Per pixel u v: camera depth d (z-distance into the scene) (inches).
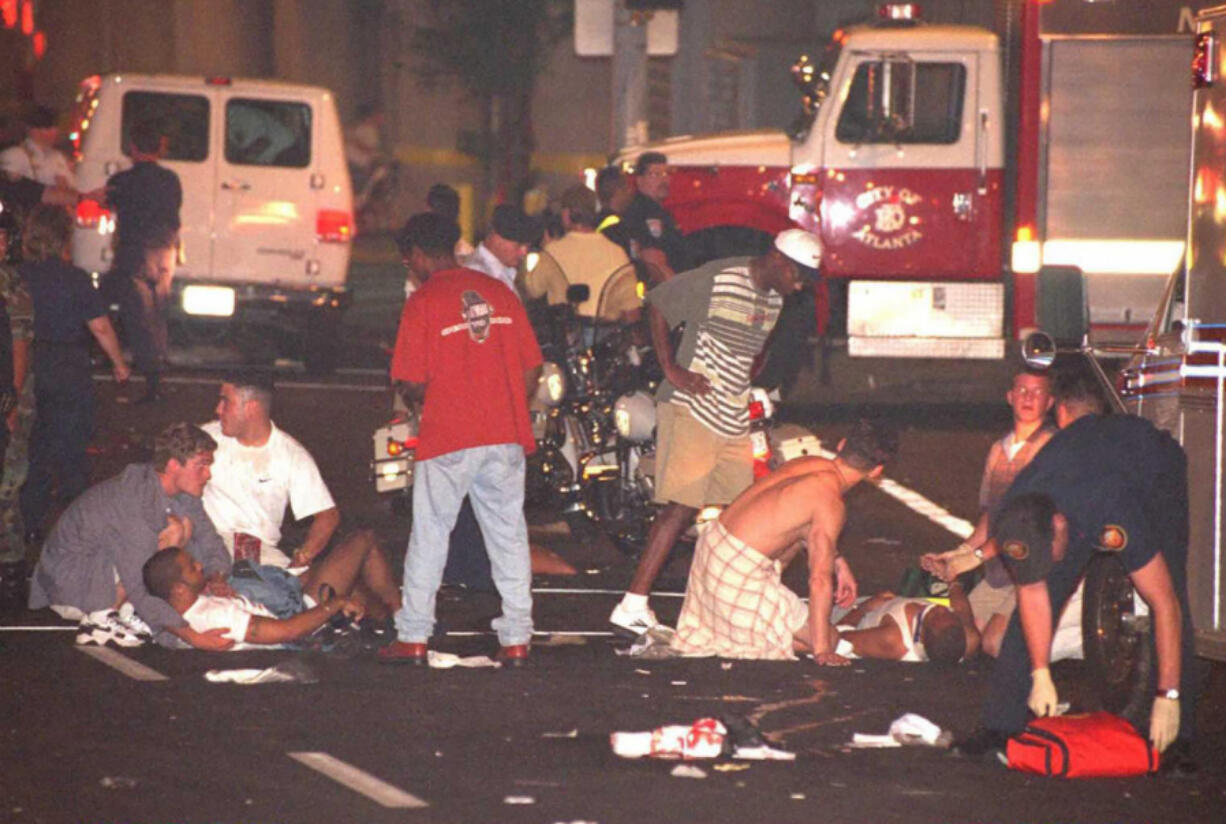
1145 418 904.3
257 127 2171.5
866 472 983.0
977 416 1975.9
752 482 1098.7
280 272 2176.4
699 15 3745.1
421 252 988.6
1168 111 1856.5
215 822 690.2
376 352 2474.2
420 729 827.4
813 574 971.9
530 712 862.5
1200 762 816.9
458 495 951.0
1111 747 784.9
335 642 986.1
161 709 852.6
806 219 1900.8
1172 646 789.2
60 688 887.1
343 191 2178.9
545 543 1346.0
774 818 709.3
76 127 2226.9
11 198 1834.4
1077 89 1862.7
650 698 894.4
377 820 695.7
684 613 1013.2
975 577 1082.7
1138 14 1847.9
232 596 969.5
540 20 4067.4
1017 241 1876.2
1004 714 806.5
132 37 4281.5
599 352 1295.5
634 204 1530.5
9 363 1057.5
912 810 725.9
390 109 4670.3
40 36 4069.9
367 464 1625.2
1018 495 778.2
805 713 874.1
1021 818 721.6
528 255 1325.0
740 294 1072.2
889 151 1895.9
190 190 2159.2
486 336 954.1
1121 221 1867.6
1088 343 1070.4
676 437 1064.8
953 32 1892.2
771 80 4097.0
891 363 2118.6
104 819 691.4
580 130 4680.1
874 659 995.3
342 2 4628.4
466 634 1057.5
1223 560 887.7
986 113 1888.5
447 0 4104.3
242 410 1034.1
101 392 1979.6
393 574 1219.2
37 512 1259.2
